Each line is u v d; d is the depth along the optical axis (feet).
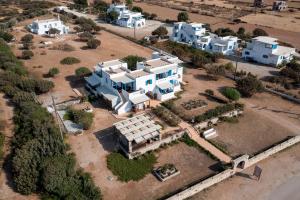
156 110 202.69
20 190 136.87
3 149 164.96
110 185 144.66
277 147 169.58
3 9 504.43
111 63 237.86
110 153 165.58
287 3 632.79
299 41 373.81
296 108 216.13
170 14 513.45
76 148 168.86
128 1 540.93
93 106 212.02
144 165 157.58
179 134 178.29
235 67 286.87
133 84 209.87
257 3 598.34
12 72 242.99
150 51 324.39
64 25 394.73
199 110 207.31
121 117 197.77
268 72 278.26
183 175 151.23
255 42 298.76
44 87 225.97
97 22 448.24
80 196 133.90
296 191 143.54
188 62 294.66
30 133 170.71
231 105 206.80
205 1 646.33
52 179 134.51
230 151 169.27
